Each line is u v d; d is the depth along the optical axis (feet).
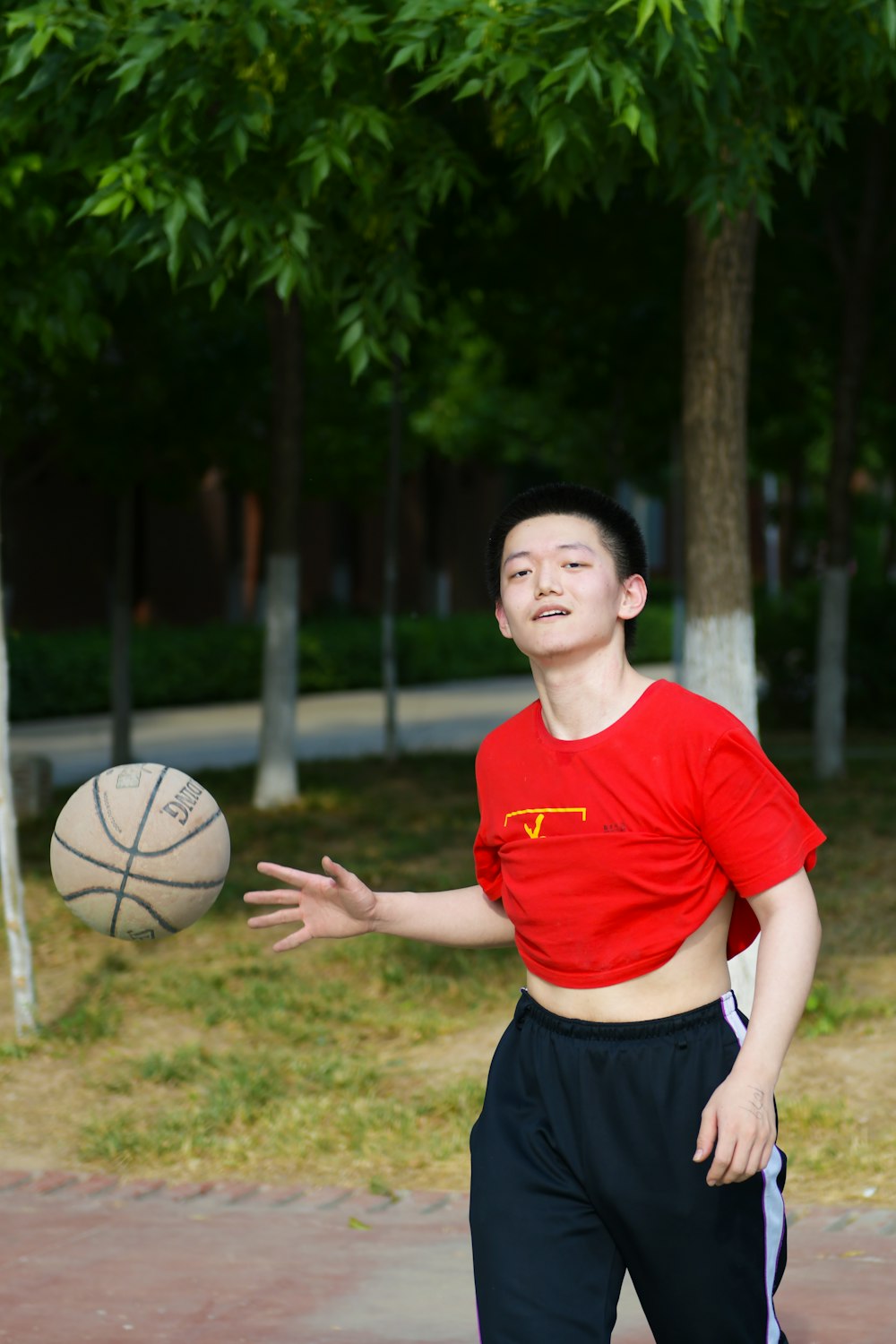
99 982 28.63
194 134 23.85
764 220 24.11
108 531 107.86
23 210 28.99
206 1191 19.39
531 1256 9.37
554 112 22.00
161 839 12.47
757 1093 8.67
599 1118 9.34
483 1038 25.80
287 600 46.88
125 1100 22.94
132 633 94.02
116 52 23.07
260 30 22.34
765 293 52.90
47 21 22.61
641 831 9.21
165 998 27.53
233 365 50.14
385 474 76.07
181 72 23.48
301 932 10.59
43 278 29.63
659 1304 9.47
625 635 9.77
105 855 12.41
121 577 53.62
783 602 71.92
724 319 26.68
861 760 57.41
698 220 26.48
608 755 9.29
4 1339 14.76
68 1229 18.03
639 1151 9.24
